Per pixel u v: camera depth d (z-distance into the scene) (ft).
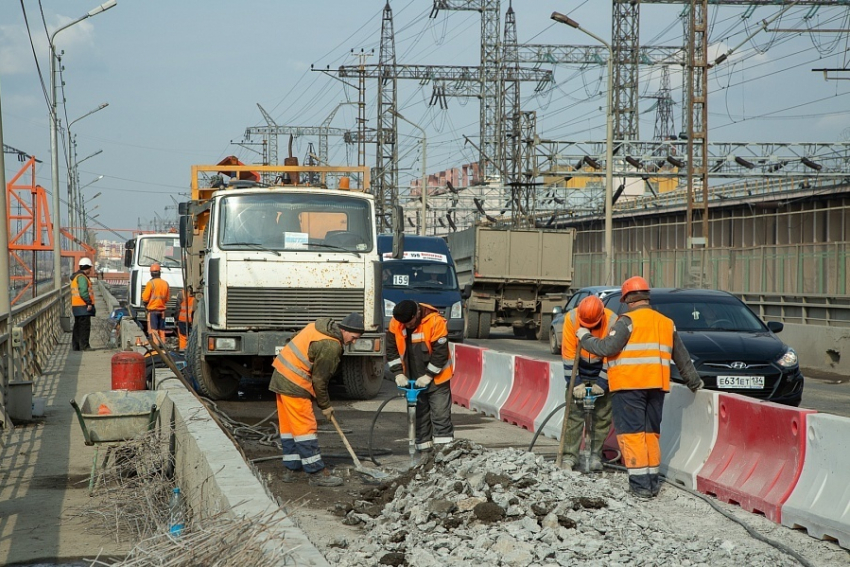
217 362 81.97
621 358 46.24
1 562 35.14
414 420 52.49
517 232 174.09
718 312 76.13
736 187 241.96
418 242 142.31
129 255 156.46
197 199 90.33
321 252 78.89
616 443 55.31
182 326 111.75
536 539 35.37
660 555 34.30
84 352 128.88
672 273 210.59
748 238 239.09
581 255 271.08
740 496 44.34
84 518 41.68
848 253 143.13
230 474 32.55
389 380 106.52
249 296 77.66
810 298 149.28
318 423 70.74
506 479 39.75
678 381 66.59
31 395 68.95
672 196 276.00
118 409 51.13
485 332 177.06
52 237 201.57
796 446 42.19
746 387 67.15
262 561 23.06
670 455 51.39
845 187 195.31
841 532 37.73
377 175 373.40
